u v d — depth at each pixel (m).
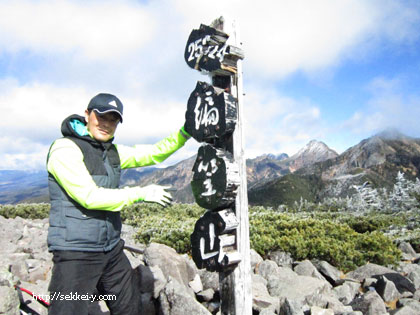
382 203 16.31
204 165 2.78
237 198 2.68
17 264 4.22
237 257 2.60
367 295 4.20
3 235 6.18
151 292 3.72
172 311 3.41
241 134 2.71
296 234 6.64
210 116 2.73
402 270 5.98
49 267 4.75
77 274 2.18
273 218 8.53
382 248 6.36
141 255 5.50
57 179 2.14
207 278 4.60
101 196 2.12
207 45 2.87
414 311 3.89
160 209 11.05
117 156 2.58
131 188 2.30
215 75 2.91
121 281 2.61
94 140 2.35
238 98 2.74
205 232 2.75
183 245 6.50
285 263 5.99
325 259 6.02
